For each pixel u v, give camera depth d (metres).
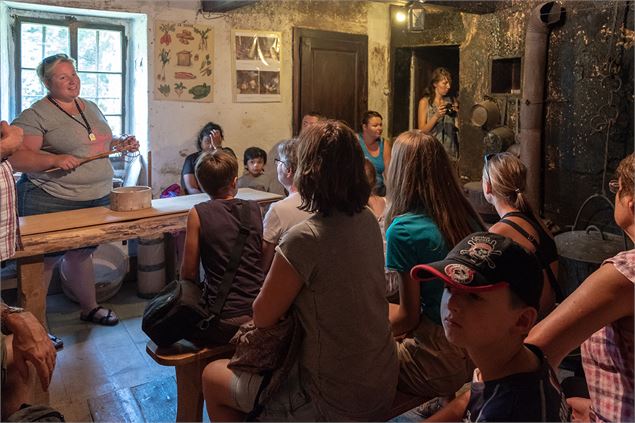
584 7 3.60
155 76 3.96
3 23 3.65
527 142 3.88
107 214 2.83
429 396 1.86
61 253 3.26
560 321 1.16
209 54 4.17
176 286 2.03
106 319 3.37
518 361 0.99
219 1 3.94
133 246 4.14
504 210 2.12
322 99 4.78
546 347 1.16
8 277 3.41
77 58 3.95
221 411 1.75
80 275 3.34
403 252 1.77
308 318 1.49
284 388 1.57
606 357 1.19
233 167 2.24
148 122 3.98
